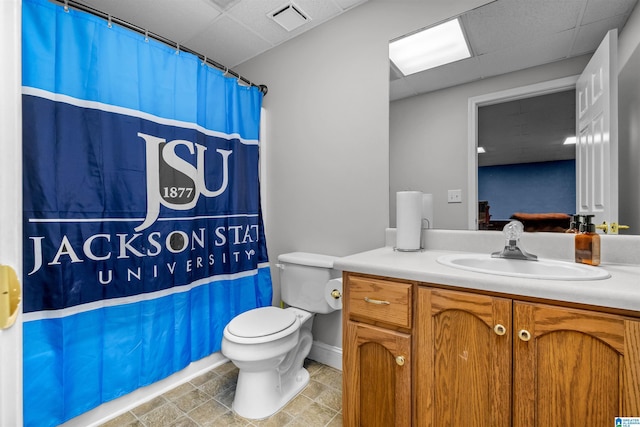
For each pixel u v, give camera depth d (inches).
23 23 47.8
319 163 81.7
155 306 64.0
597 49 48.9
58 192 51.4
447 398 40.4
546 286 33.4
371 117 72.4
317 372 76.1
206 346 75.3
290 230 88.2
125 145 59.5
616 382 30.3
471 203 59.9
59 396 50.9
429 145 64.9
